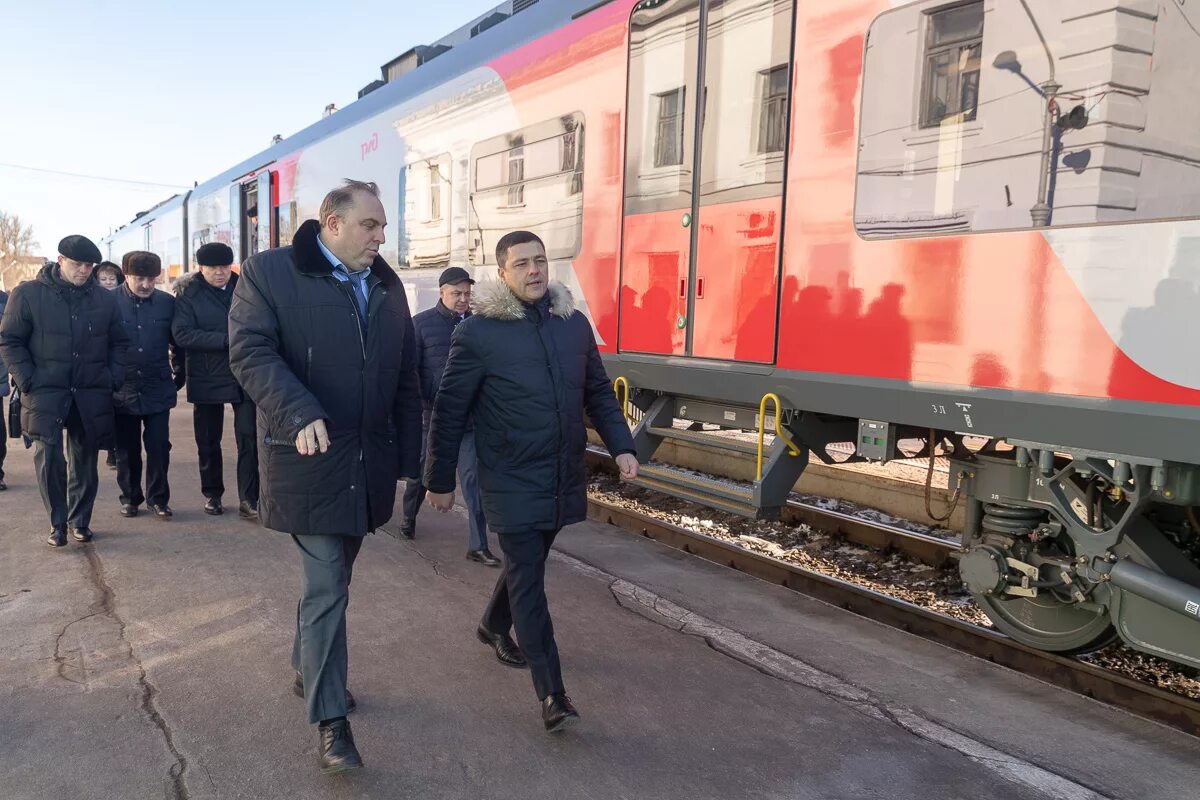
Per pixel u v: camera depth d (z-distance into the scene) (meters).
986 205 3.44
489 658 3.58
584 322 3.14
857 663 3.62
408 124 7.94
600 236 5.58
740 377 4.54
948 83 3.56
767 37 4.38
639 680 3.41
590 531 5.76
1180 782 2.73
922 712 3.18
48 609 3.99
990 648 3.76
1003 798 2.62
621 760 2.81
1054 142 3.23
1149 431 2.96
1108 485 3.47
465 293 5.04
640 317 5.29
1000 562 3.77
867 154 3.88
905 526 5.86
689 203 4.89
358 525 2.71
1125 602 3.34
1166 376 2.93
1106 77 3.09
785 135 4.27
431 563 4.85
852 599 4.34
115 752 2.76
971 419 3.48
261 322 2.66
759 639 3.87
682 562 5.06
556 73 5.94
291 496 2.66
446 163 7.34
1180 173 2.91
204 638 3.68
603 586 4.56
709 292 4.77
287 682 3.28
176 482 6.81
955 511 5.76
